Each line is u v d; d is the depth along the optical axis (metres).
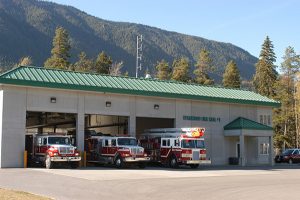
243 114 46.81
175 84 44.69
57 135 33.12
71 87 35.22
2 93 32.75
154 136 38.44
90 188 19.83
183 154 35.34
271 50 90.00
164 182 23.16
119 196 17.50
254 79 94.50
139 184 21.88
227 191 19.58
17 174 26.19
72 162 33.09
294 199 17.23
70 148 32.06
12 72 34.06
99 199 16.55
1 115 32.59
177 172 31.00
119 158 34.62
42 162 33.25
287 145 81.38
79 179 23.62
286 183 23.67
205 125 43.62
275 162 53.09
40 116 45.12
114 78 40.53
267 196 18.03
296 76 86.62
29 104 33.72
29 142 34.56
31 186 20.05
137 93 38.59
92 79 38.25
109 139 35.75
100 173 28.12
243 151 43.31
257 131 44.38
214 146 44.09
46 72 36.59
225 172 32.16
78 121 35.88
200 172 31.61
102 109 37.22
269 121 48.97
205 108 43.84
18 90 33.34
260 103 47.34
